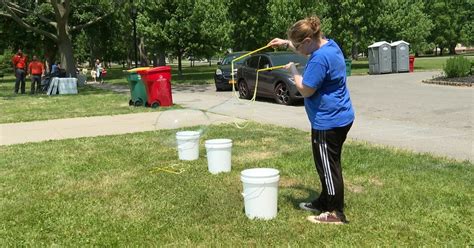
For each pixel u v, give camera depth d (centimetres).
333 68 408
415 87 1822
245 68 1584
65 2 2398
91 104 1530
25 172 664
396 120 1040
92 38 3916
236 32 3400
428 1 7494
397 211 469
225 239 414
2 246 415
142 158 727
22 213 498
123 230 443
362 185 558
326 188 441
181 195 539
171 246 404
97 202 526
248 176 453
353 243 397
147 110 1317
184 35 2823
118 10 2762
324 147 424
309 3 3278
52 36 2459
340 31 3803
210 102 1489
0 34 3325
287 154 725
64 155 767
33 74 2111
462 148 739
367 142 797
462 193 518
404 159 667
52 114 1291
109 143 855
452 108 1184
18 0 2925
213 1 2933
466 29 7756
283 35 3206
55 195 555
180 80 2777
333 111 415
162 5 2769
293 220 452
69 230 448
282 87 1399
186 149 706
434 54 8250
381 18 3906
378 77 2530
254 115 1177
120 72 5028
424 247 387
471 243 393
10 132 1023
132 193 554
